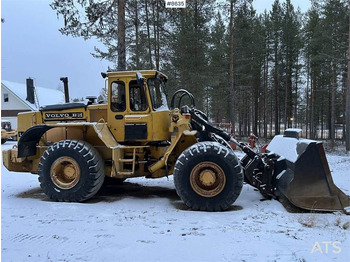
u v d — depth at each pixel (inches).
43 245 135.6
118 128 234.1
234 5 780.6
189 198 200.1
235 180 198.1
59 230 155.3
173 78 743.7
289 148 217.3
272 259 121.3
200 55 758.5
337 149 827.4
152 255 124.8
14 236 146.5
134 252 127.6
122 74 233.8
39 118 250.1
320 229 158.1
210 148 202.7
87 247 133.0
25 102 1273.4
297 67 1200.8
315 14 1067.9
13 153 251.1
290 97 1305.4
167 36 673.0
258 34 1122.7
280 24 1192.2
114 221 172.1
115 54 640.4
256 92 1306.6
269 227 160.9
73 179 221.6
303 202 192.1
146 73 234.4
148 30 663.1
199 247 132.8
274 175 223.1
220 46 866.8
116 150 224.4
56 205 206.4
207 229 157.6
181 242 138.6
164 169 239.0
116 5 398.0
